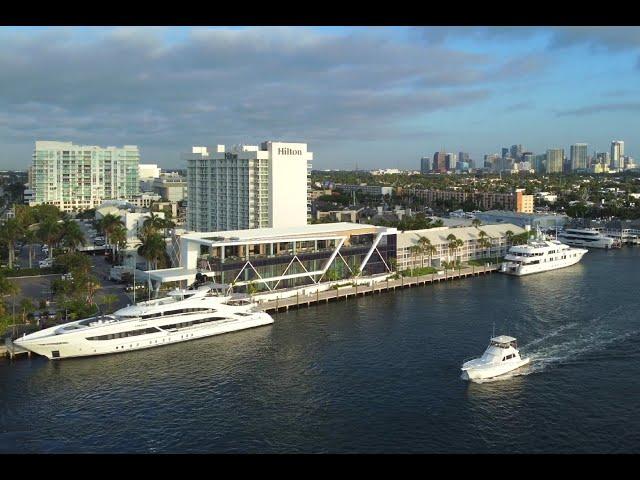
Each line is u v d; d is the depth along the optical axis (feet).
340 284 640.58
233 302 501.15
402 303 589.32
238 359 419.54
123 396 355.36
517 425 316.81
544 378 379.55
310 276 633.20
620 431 309.63
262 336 475.31
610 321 504.84
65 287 499.92
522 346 441.27
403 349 437.17
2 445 297.94
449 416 327.88
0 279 466.29
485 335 469.16
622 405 338.95
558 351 429.38
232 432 311.68
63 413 332.39
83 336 417.08
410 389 363.76
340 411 334.65
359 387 367.66
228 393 359.87
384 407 339.16
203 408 339.36
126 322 433.89
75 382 376.27
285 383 374.84
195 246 604.08
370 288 640.17
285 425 319.06
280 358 420.77
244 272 589.73
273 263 606.96
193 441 302.86
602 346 438.81
